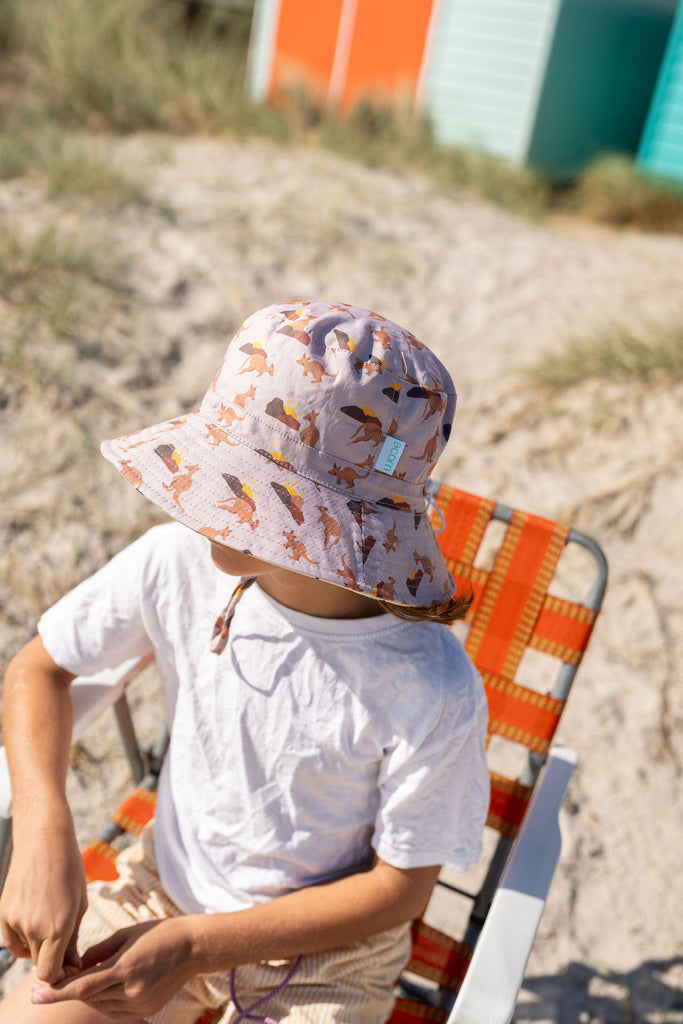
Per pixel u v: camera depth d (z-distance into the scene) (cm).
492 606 168
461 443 358
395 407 108
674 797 243
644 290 507
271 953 117
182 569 130
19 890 117
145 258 436
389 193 609
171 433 115
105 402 336
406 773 118
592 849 227
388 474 111
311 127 750
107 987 112
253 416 110
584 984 200
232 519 107
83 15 755
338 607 120
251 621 124
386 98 801
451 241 550
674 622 291
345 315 112
